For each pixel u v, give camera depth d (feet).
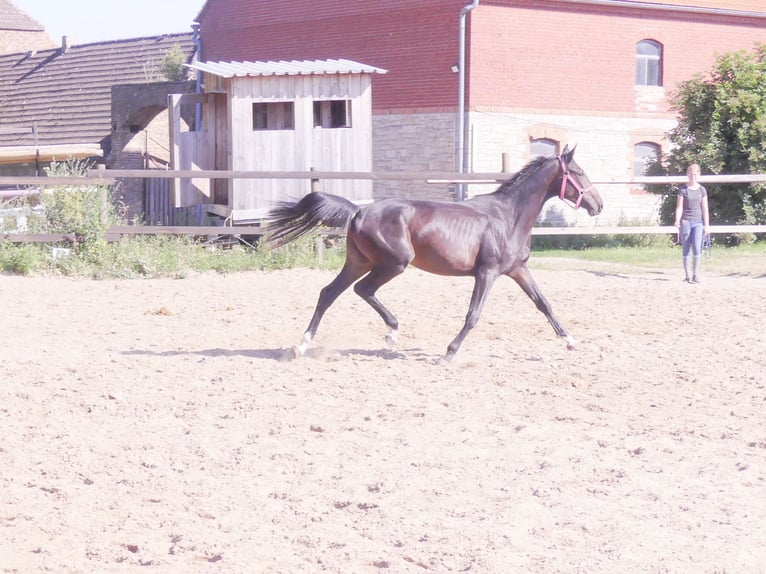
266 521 19.12
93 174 58.80
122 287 50.96
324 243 63.26
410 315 43.19
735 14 98.32
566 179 33.47
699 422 26.14
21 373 30.81
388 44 92.12
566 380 30.73
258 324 40.75
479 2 85.56
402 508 19.77
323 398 28.45
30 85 130.21
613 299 48.06
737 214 76.59
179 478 21.54
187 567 17.01
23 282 51.85
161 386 29.55
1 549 17.74
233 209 68.39
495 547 17.75
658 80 96.84
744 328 40.19
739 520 19.08
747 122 75.87
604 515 19.39
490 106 87.04
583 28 91.35
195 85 98.12
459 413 26.94
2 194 70.23
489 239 32.55
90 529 18.72
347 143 72.79
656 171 80.48
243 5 105.91
